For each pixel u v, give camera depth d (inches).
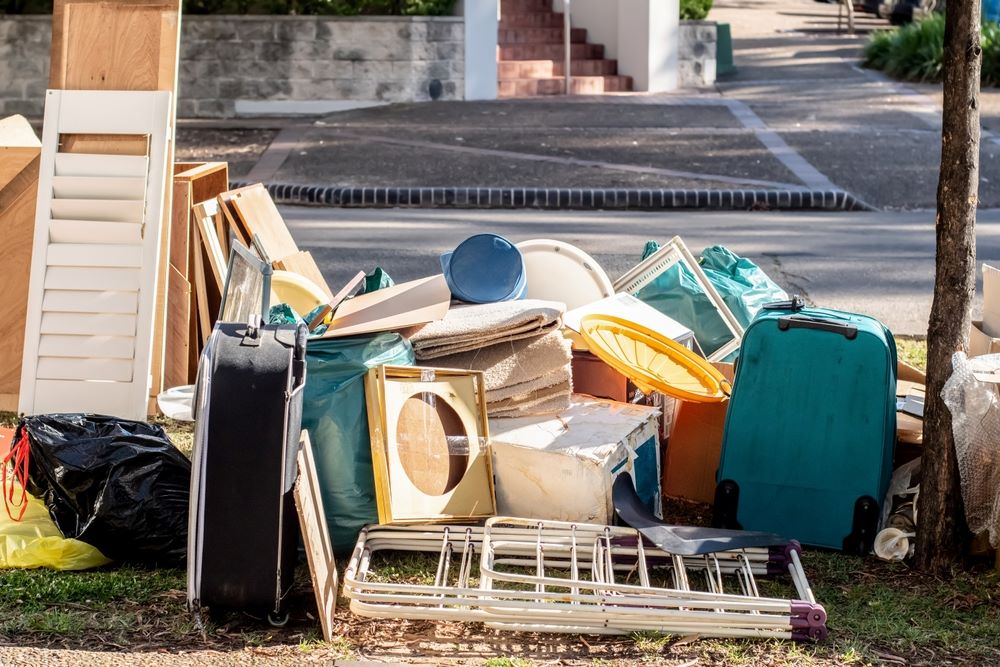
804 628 152.7
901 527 186.1
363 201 517.3
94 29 239.6
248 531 149.3
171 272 240.1
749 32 1040.8
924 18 940.6
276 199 523.2
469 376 184.5
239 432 148.1
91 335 228.4
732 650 150.3
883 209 526.6
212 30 713.0
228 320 189.3
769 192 524.7
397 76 724.7
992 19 899.4
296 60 718.5
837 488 182.1
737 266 254.4
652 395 216.5
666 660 148.1
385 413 173.0
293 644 150.7
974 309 331.6
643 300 242.5
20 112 714.2
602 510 179.5
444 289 203.2
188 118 714.2
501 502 185.6
